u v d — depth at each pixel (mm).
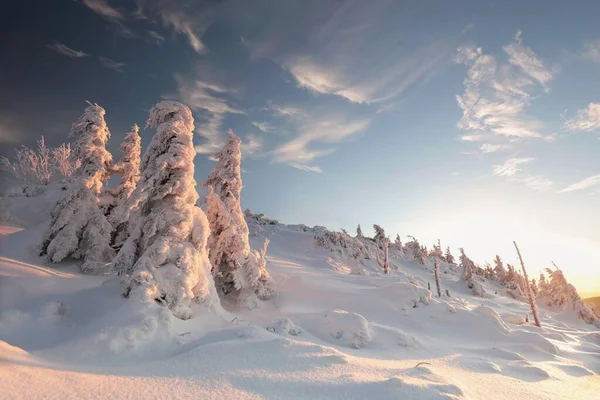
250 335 11469
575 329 33281
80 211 19656
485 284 64312
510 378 11516
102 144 21594
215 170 22281
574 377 13367
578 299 39344
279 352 10125
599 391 11680
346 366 9656
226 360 9344
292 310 20484
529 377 12234
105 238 20297
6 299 12711
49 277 15484
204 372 8398
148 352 10172
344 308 22516
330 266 45125
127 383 7309
